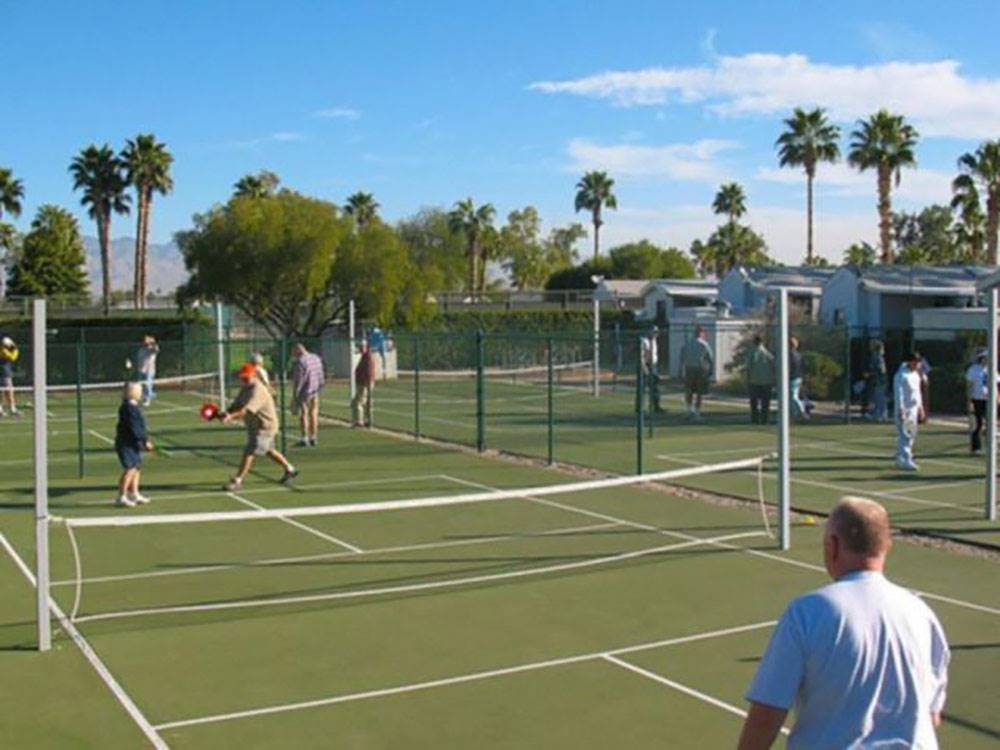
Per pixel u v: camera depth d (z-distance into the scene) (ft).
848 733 11.85
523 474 62.69
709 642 30.40
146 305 195.93
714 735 23.70
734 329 102.78
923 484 56.80
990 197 213.87
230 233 143.54
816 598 12.14
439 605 34.63
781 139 251.80
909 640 12.06
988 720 24.21
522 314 182.19
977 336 98.99
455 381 133.59
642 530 45.96
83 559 41.68
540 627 32.04
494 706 25.66
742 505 51.67
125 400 53.88
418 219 309.42
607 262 295.89
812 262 258.16
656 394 90.02
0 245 268.21
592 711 25.26
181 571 39.60
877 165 218.79
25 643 30.71
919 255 265.75
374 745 23.36
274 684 27.32
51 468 67.46
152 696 26.50
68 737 23.94
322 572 39.27
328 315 153.79
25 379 133.59
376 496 55.67
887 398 93.04
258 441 58.44
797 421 88.02
